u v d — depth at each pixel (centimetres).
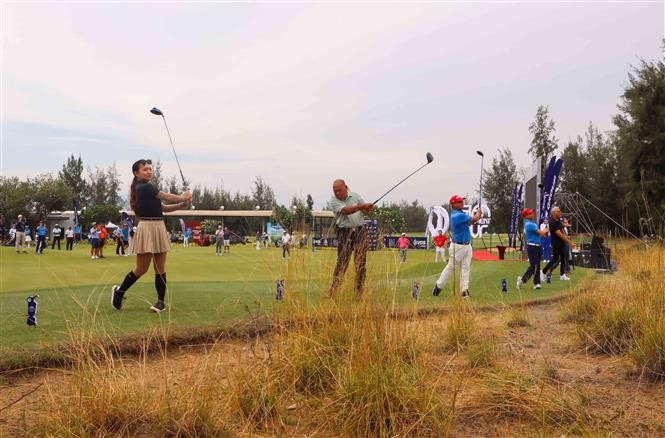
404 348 377
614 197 3644
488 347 436
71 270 1462
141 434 289
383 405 306
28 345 430
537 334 545
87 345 363
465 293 771
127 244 2595
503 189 4856
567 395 340
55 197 5744
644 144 2811
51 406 312
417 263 1180
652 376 390
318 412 323
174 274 1359
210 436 291
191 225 4384
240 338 478
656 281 543
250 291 793
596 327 499
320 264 438
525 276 1015
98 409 294
